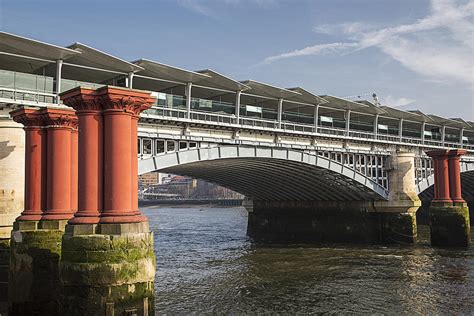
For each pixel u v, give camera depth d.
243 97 41.88
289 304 23.88
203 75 33.34
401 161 45.97
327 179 45.50
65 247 13.49
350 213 49.41
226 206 171.12
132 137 14.04
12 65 30.09
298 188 50.25
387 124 55.88
